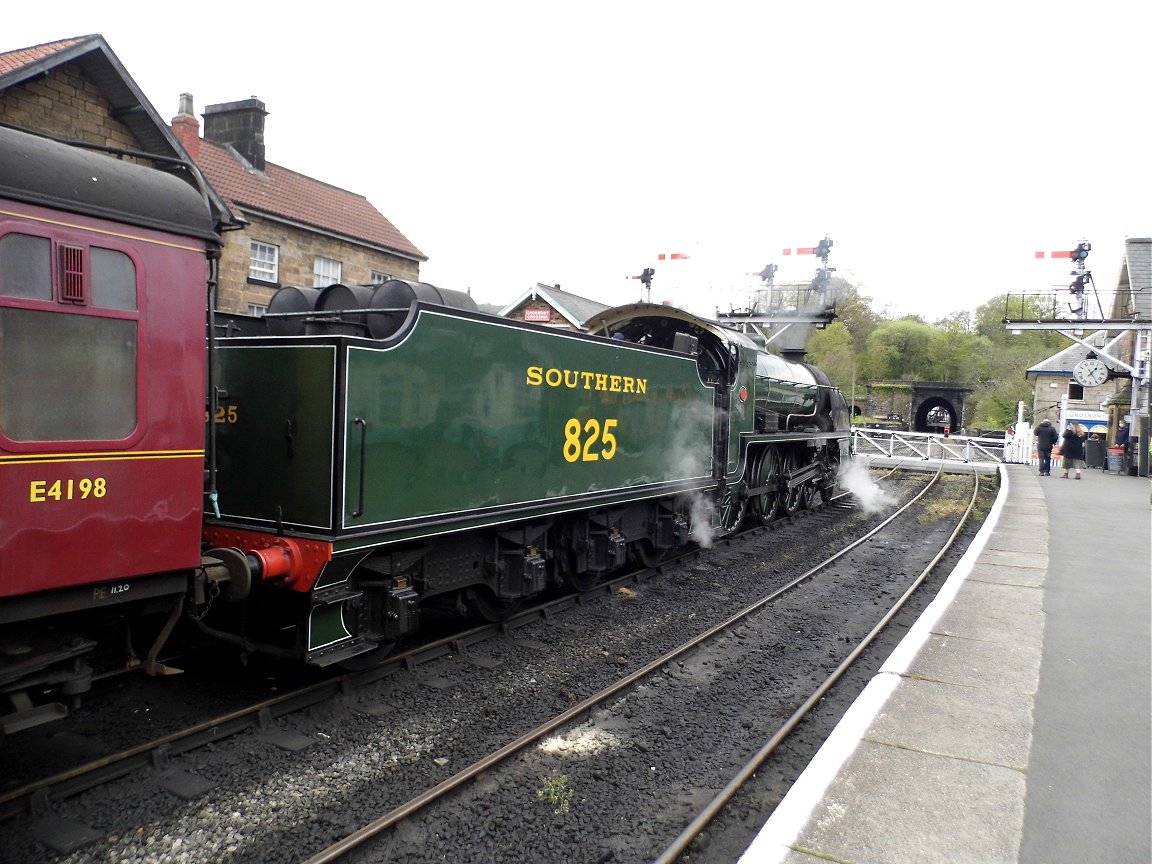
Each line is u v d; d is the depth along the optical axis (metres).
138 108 12.62
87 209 3.55
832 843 3.34
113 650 5.55
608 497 7.49
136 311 3.76
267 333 6.23
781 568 9.86
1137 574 8.65
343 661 5.30
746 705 5.50
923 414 56.25
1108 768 4.09
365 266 20.50
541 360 6.47
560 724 4.93
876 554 10.85
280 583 4.78
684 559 9.98
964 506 15.80
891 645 6.88
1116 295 28.59
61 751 4.31
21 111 11.62
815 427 15.11
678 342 9.09
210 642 5.64
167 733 4.57
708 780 4.41
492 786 4.21
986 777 3.96
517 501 6.26
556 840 3.75
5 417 3.29
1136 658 5.82
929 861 3.23
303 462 4.82
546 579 7.70
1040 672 5.50
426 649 6.00
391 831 3.73
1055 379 40.12
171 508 3.94
